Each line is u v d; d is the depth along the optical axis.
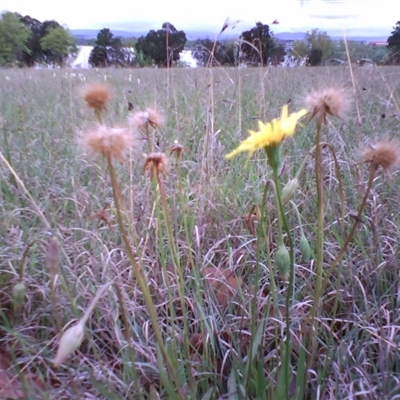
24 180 2.93
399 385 1.63
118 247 2.38
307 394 1.72
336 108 1.36
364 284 2.22
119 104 4.22
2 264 2.18
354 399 1.64
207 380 1.72
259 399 1.56
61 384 1.78
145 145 3.18
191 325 2.00
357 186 2.62
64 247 2.34
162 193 1.54
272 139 1.27
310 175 3.00
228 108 4.16
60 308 2.02
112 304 1.97
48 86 6.30
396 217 2.62
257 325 1.96
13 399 1.63
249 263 2.34
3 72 8.60
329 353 1.76
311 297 2.08
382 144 1.38
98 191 2.85
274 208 2.68
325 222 2.58
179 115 3.85
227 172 3.17
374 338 1.89
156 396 1.48
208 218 2.67
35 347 1.88
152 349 1.87
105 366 1.80
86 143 1.28
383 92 4.55
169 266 2.37
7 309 2.10
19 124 3.79
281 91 4.77
